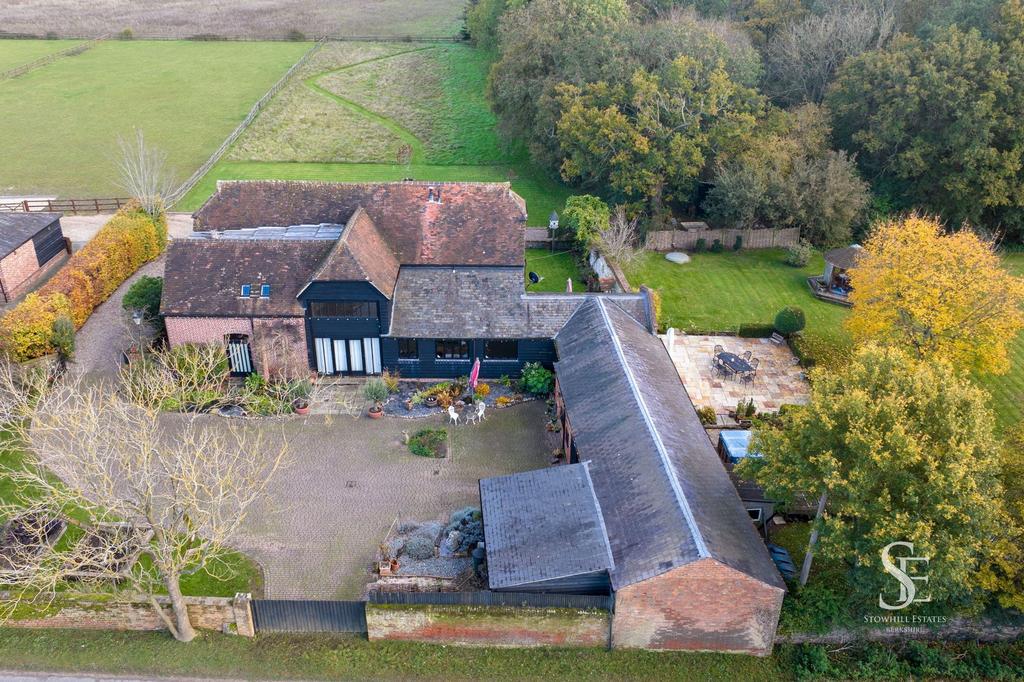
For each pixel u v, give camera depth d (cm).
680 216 7031
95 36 12950
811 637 3155
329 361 4703
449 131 9356
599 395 3909
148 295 4850
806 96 7469
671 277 6109
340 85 10850
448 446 4178
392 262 4841
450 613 3027
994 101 6094
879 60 6481
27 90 10450
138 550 2916
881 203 6656
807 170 6400
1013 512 3028
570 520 3225
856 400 2906
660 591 2925
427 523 3634
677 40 6831
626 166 6450
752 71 6888
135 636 3150
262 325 4547
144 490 3042
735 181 6297
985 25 6706
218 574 3369
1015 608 3148
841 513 2961
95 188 7556
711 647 3097
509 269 4850
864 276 4528
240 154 8588
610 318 4484
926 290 4153
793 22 7994
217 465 3192
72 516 3606
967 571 2917
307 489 3856
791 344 5172
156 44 12625
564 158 7356
